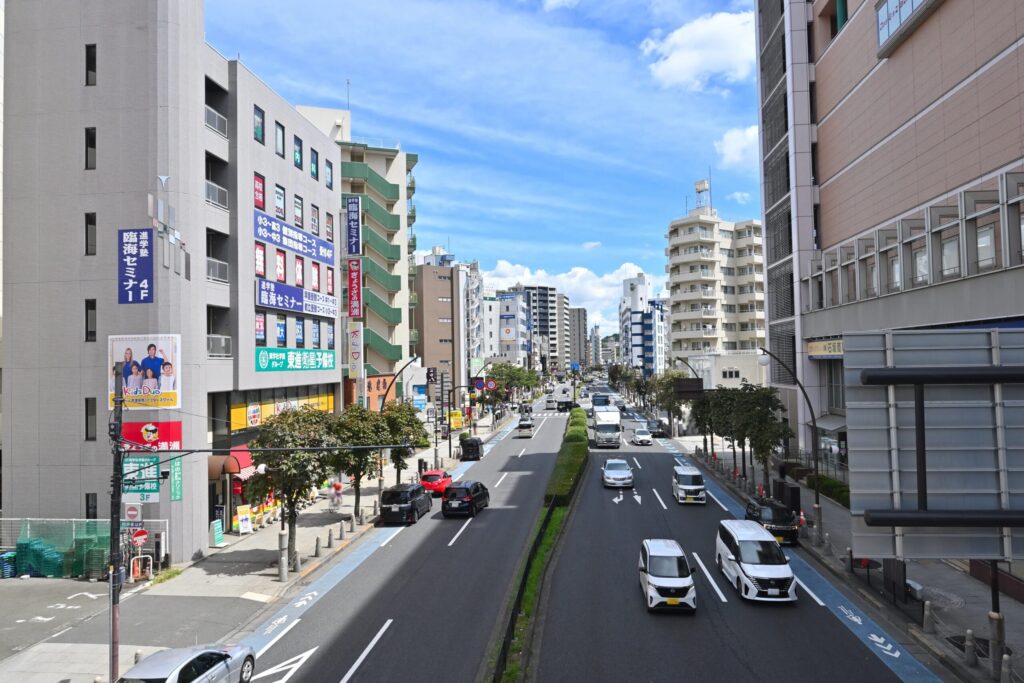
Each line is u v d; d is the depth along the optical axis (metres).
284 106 33.94
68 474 24.67
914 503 11.25
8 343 25.23
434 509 34.22
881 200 33.53
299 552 25.17
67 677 14.89
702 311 91.75
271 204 32.34
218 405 28.52
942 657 14.87
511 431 77.44
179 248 24.86
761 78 53.22
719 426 39.88
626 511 32.56
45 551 22.52
